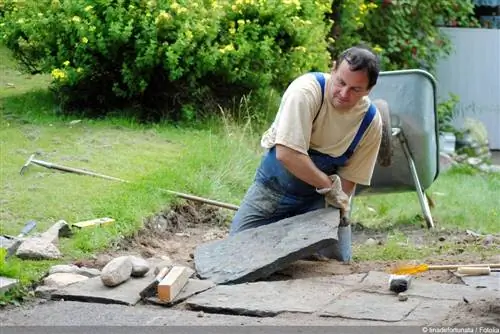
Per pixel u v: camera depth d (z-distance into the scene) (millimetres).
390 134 9812
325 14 17734
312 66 15320
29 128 13156
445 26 21344
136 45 13805
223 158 12492
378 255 9305
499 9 23219
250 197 8812
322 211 8344
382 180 11555
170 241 9961
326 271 8156
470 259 8703
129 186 10531
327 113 8086
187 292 7297
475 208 12961
